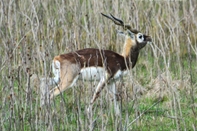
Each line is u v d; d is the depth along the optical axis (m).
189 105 26.62
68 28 31.80
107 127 22.44
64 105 22.38
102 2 33.16
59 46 29.97
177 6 35.16
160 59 32.34
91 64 26.42
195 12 36.84
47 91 22.45
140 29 34.19
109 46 32.34
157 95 27.83
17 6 31.70
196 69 30.89
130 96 26.98
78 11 31.78
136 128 22.98
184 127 23.28
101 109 21.92
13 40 28.05
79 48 29.23
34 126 22.36
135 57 28.34
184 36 34.59
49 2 33.72
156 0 35.41
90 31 30.78
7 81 25.14
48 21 30.50
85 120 21.84
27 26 30.30
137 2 35.66
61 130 22.70
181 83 28.83
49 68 25.19
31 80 26.19
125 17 33.84
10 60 24.42
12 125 22.61
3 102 22.80
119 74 27.19
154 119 24.84
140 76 30.67
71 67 26.12
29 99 23.05
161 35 32.41
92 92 23.12
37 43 24.27
